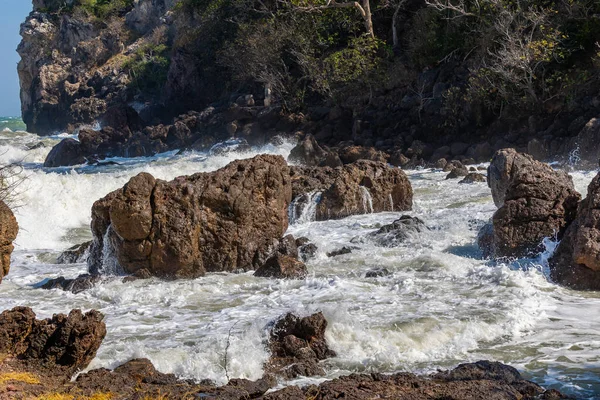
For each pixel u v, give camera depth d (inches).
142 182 489.1
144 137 1740.9
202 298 433.7
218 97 2065.7
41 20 3051.2
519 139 1203.9
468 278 458.3
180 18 2369.6
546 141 1133.1
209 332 357.4
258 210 521.0
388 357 315.9
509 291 424.8
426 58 1476.4
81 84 2731.3
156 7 2847.0
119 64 2706.7
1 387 258.5
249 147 1507.1
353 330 340.2
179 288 451.2
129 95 2554.1
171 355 316.8
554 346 331.3
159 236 483.8
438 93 1373.0
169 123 2156.7
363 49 1547.7
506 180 637.9
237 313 394.3
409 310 386.9
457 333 346.9
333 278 465.7
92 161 1572.3
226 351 310.8
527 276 457.4
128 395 260.8
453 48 1446.9
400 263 506.3
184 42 2156.7
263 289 451.2
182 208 489.4
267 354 318.3
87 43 2842.0
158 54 2632.9
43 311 410.0
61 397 252.2
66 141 1606.8
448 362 312.3
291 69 1745.8
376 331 343.6
